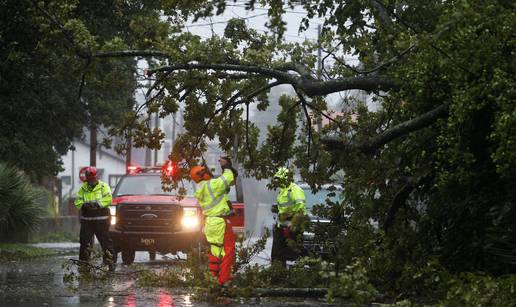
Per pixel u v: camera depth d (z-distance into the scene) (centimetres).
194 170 2112
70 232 6681
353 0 2161
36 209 4338
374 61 2217
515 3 1627
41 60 3200
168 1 2009
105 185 2917
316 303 1875
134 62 3772
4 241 4216
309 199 3228
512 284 1459
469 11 1529
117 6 3462
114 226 3169
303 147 2408
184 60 2064
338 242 2148
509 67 1577
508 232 1730
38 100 4078
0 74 3328
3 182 4038
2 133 4072
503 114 1496
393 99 1973
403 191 1989
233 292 1966
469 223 1856
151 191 3384
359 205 2091
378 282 1944
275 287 2086
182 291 2125
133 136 2291
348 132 2323
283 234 2636
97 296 1989
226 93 2259
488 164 1794
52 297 1955
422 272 1702
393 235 1908
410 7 2150
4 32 3019
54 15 2166
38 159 4662
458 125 1719
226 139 2392
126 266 3095
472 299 1462
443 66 1619
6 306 1758
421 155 1908
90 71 2138
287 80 2097
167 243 3150
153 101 2259
